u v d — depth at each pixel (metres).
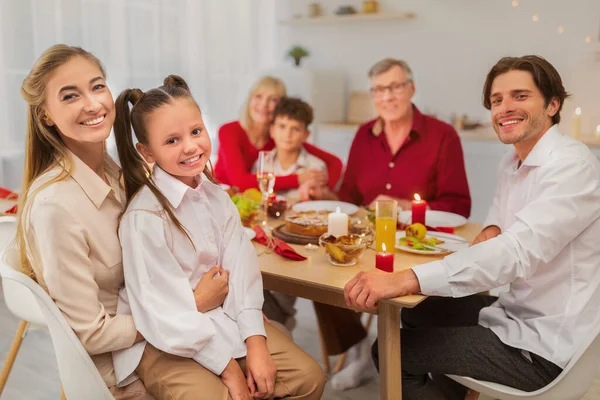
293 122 2.81
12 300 1.86
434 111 4.48
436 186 2.73
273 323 1.77
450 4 4.28
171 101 1.43
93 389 1.27
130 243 1.39
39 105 1.36
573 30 3.92
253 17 4.81
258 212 2.12
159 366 1.38
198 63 4.29
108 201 1.43
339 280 1.53
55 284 1.29
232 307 1.51
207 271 1.52
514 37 4.11
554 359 1.48
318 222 1.95
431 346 1.61
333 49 4.81
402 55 4.53
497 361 1.53
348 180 2.92
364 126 2.88
